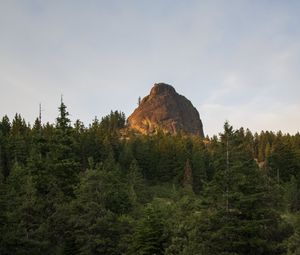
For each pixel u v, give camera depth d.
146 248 30.72
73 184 39.00
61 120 41.25
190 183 91.81
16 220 31.66
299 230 25.20
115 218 35.09
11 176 57.00
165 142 111.31
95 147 100.94
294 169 102.00
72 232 33.94
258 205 25.16
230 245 23.11
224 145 25.25
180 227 28.88
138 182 77.12
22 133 108.56
